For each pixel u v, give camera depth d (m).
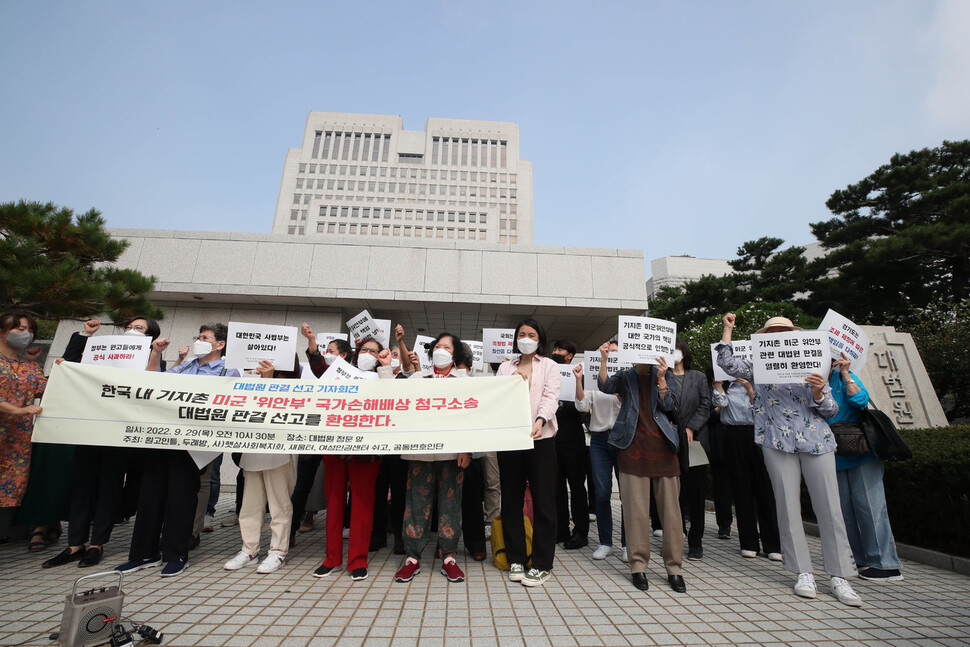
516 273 10.69
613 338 13.06
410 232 83.75
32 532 4.77
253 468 3.86
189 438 3.64
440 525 3.69
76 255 8.17
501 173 89.62
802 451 3.59
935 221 19.70
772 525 4.54
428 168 87.81
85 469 4.06
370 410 3.69
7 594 3.15
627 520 3.69
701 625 2.83
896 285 20.39
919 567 4.27
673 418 3.84
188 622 2.74
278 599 3.13
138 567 3.74
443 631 2.67
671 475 3.64
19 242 7.36
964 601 3.31
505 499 3.73
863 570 3.92
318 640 2.54
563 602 3.18
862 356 4.03
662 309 26.52
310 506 5.54
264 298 10.24
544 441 3.71
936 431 5.52
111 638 2.42
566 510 5.09
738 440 4.72
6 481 3.87
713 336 13.34
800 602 3.27
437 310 11.00
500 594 3.30
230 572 3.73
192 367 4.32
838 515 3.47
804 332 3.63
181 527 3.72
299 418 3.68
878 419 3.81
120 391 3.71
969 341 11.51
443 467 3.78
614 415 4.76
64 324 10.10
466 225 84.56
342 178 85.94
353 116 90.81
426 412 3.66
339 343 5.00
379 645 2.49
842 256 21.36
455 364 4.26
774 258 24.61
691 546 4.54
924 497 4.52
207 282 10.03
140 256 10.11
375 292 10.28
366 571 3.60
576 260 10.89
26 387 4.01
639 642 2.59
